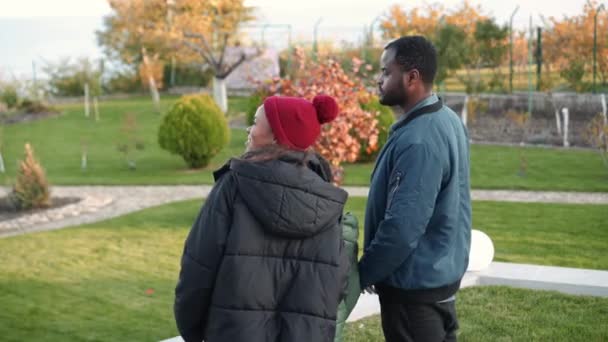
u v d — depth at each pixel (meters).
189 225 10.98
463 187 3.17
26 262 8.73
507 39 24.20
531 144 18.98
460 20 26.64
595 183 13.71
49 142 22.38
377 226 3.13
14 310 6.65
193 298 2.60
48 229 11.44
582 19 22.88
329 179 2.83
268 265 2.59
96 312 6.59
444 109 3.13
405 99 3.10
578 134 19.61
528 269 5.94
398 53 3.07
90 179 15.98
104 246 9.61
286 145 2.69
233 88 34.41
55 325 6.17
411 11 27.45
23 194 13.08
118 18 30.00
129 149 20.55
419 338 3.13
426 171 2.94
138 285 7.58
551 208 11.40
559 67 23.50
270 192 2.54
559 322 4.91
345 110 8.51
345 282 2.74
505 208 11.52
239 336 2.53
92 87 34.03
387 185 3.08
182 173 16.72
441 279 3.07
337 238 2.71
